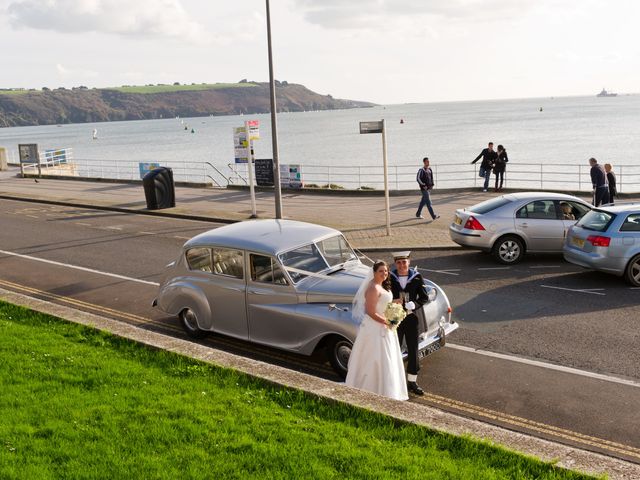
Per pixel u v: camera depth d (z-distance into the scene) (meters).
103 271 14.72
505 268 13.98
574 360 8.55
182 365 7.76
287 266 8.58
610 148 75.00
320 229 9.41
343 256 9.20
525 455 5.34
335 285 8.30
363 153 82.69
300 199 26.27
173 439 5.75
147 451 5.53
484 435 5.75
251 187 21.42
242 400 6.68
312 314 8.17
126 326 9.37
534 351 8.95
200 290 9.43
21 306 10.64
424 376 8.26
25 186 35.03
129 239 18.66
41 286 13.55
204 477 5.07
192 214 22.55
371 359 7.04
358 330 7.64
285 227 9.51
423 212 21.56
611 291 11.84
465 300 11.59
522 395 7.56
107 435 5.84
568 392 7.58
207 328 9.45
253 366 7.58
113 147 127.94
